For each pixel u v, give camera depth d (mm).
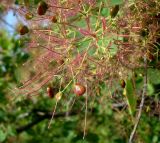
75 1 144
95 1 143
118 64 146
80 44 144
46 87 151
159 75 161
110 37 143
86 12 143
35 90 149
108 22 143
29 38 162
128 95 154
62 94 146
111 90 157
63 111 244
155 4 146
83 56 144
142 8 146
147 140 218
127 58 148
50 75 147
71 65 144
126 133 209
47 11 145
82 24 146
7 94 254
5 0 149
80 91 140
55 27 149
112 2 142
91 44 144
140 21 145
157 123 217
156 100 178
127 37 146
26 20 147
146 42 146
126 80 152
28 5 146
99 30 143
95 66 145
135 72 157
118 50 144
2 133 233
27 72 173
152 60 153
